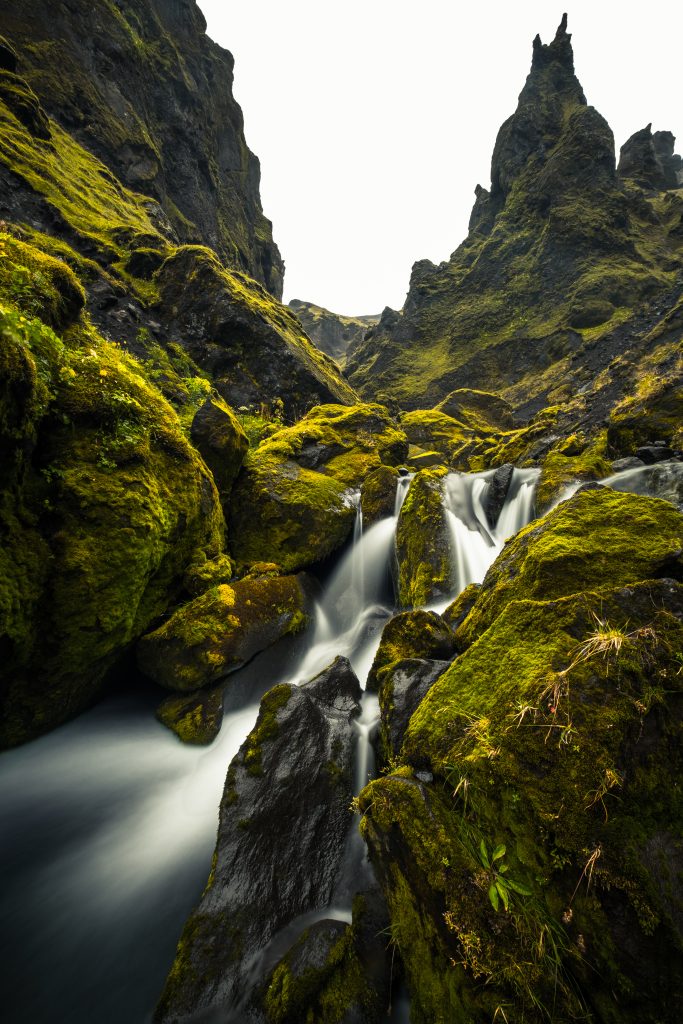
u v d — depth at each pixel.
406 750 3.37
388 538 10.24
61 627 5.07
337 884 3.54
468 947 2.26
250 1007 2.87
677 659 2.58
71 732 5.57
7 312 5.41
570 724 2.44
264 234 63.97
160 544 6.24
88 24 34.41
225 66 56.50
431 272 77.44
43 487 5.31
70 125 30.39
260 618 6.90
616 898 2.07
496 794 2.57
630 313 41.41
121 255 19.59
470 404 30.41
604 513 4.75
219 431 9.14
